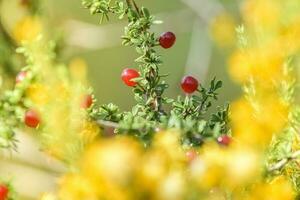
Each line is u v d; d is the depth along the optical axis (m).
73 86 0.37
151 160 0.35
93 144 0.36
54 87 0.37
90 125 0.38
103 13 0.41
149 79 0.41
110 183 0.34
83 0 0.42
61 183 0.36
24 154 0.55
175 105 0.40
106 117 0.39
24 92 0.39
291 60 0.42
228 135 0.38
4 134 0.40
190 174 0.35
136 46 0.41
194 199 0.35
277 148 0.38
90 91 0.39
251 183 0.36
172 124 0.37
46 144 0.38
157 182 0.34
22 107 0.40
